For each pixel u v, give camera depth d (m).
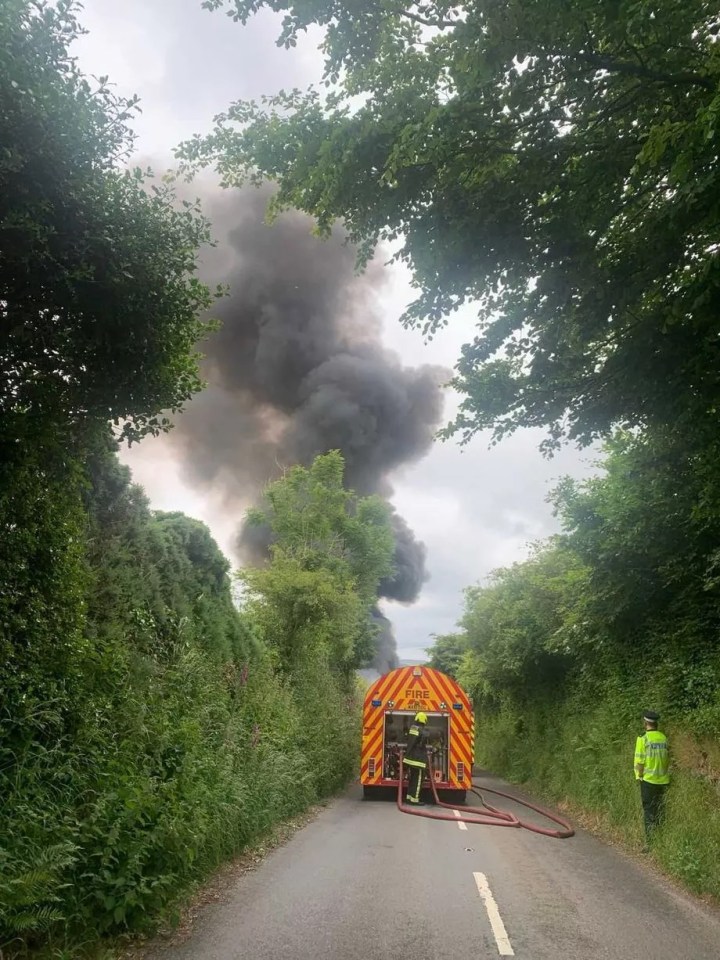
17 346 5.41
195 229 5.71
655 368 8.15
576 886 7.97
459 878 8.09
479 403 9.45
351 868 8.43
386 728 16.77
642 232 7.29
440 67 6.52
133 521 10.43
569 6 5.48
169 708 8.59
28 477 5.77
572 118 6.93
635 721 12.95
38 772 5.67
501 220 7.32
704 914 6.97
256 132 7.44
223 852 8.26
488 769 33.81
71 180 4.89
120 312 5.46
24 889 4.60
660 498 11.55
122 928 5.59
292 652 18.30
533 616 21.28
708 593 11.39
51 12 4.62
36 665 6.23
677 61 6.25
